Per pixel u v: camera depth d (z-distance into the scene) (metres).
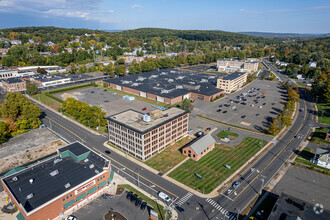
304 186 89.81
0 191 85.62
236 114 165.38
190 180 92.31
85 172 84.62
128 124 109.69
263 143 122.88
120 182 90.88
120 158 108.00
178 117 120.06
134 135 104.94
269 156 110.56
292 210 70.44
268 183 91.25
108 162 89.62
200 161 105.56
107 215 74.50
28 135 130.88
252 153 112.88
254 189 87.75
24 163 104.38
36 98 197.38
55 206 71.69
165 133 114.81
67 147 97.69
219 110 171.62
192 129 139.38
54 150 115.38
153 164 103.25
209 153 112.69
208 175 95.56
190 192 85.62
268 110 174.25
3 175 95.31
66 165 88.44
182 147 118.25
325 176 96.12
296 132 137.12
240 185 89.81
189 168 100.19
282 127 141.12
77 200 78.06
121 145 115.56
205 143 112.25
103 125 143.62
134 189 86.81
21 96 161.12
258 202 80.94
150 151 108.38
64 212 75.12
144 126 107.38
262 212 75.94
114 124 115.19
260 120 154.75
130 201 80.94
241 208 78.12
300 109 179.25
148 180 92.25
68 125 144.75
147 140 104.50
